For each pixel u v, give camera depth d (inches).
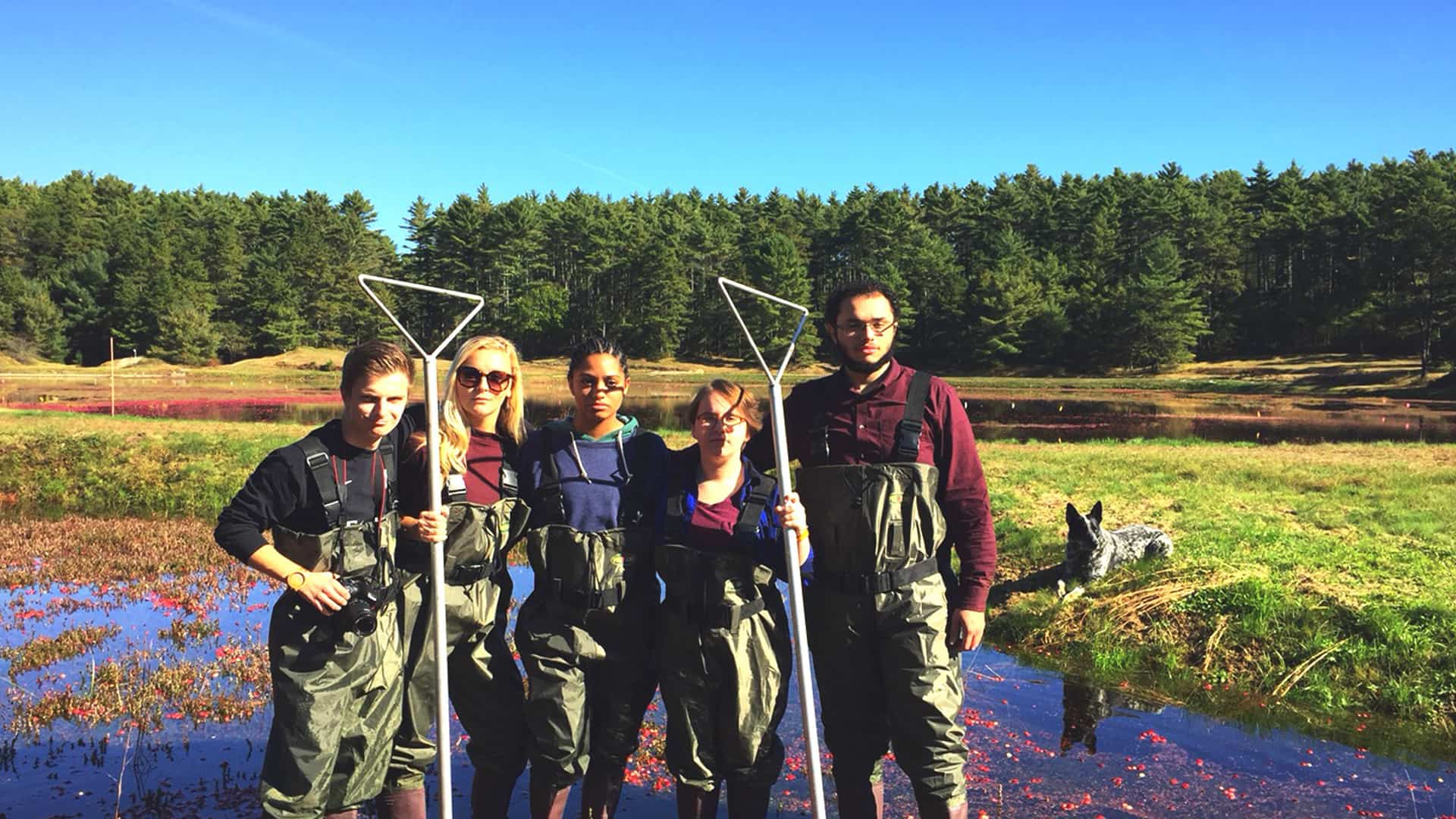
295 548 120.3
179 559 388.8
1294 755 195.0
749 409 131.0
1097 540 299.7
